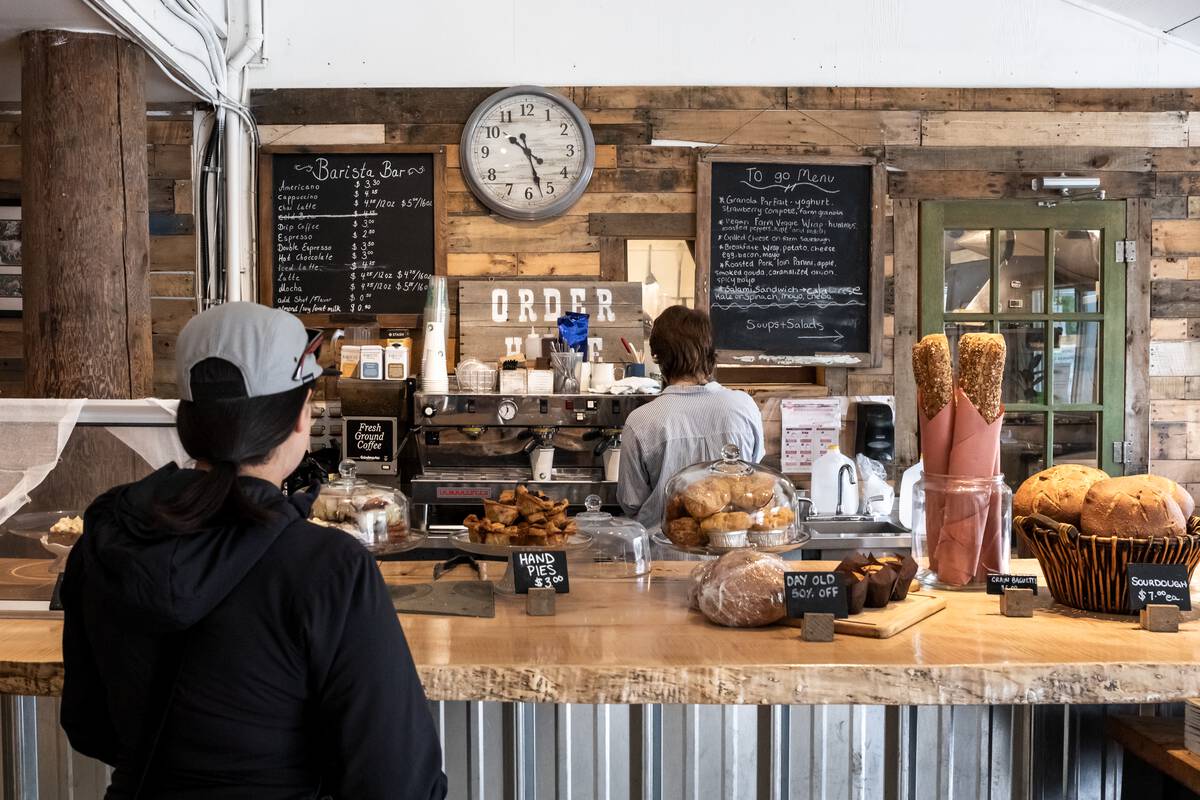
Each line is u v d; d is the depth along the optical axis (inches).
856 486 157.5
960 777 74.6
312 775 44.9
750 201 166.2
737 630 68.9
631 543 85.2
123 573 41.7
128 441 73.4
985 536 79.7
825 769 74.0
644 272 175.0
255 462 46.1
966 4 167.8
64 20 118.6
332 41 163.9
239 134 160.9
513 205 163.2
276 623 42.9
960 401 79.4
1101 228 169.5
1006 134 168.2
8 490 72.4
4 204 156.0
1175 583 69.7
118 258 123.8
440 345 153.3
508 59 164.9
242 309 46.8
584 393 148.8
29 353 123.5
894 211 168.2
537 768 73.2
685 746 73.4
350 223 163.6
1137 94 168.9
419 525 145.8
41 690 61.1
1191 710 65.9
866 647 64.6
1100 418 170.2
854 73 167.3
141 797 44.2
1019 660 61.8
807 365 168.4
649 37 165.6
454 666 60.1
